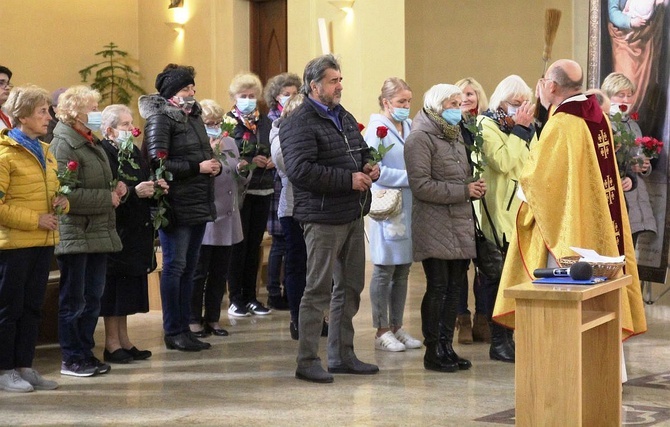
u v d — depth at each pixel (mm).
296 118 5562
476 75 13188
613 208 5039
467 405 5125
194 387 5586
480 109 7078
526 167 4938
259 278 9570
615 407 4340
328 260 5648
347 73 11172
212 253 7254
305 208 5594
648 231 8133
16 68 12844
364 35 11031
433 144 5922
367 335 7172
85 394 5414
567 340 3812
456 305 6043
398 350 6555
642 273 8320
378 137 6066
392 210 6395
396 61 11266
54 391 5480
